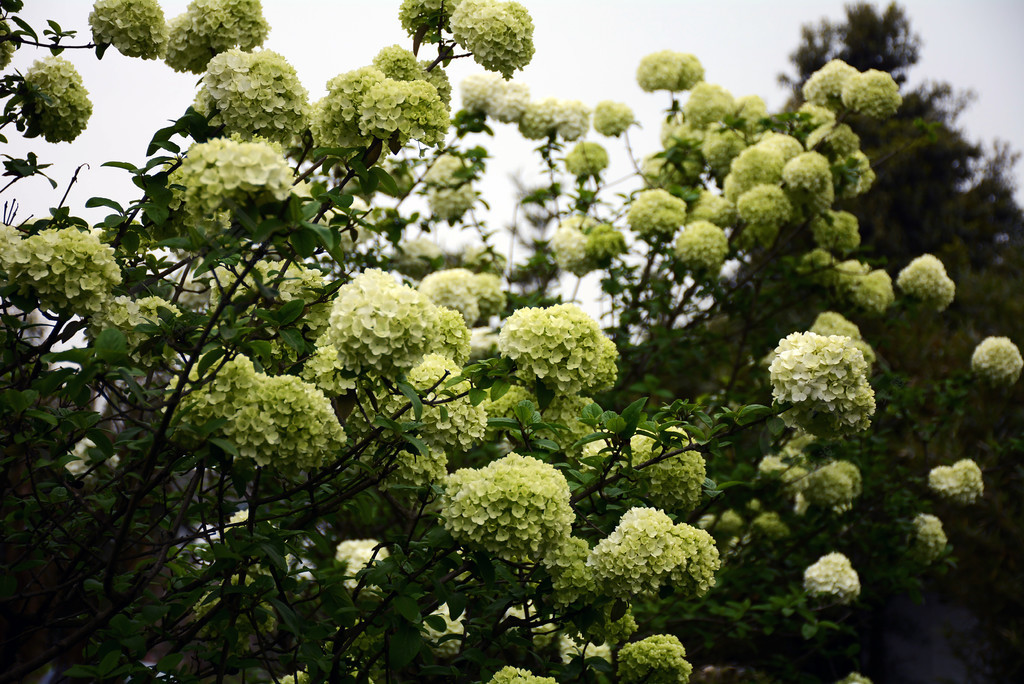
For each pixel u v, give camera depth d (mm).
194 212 1965
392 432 2457
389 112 2533
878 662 8500
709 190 6875
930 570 5895
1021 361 5648
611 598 2705
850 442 5703
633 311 6113
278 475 2271
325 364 2447
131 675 2277
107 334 2062
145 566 2840
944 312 9531
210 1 2773
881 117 6062
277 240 2002
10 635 2734
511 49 2982
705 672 6430
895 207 14023
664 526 2635
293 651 2777
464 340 2971
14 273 2342
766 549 5945
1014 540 7230
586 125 6031
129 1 2943
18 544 2637
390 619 2416
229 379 2098
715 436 2965
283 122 2496
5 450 2648
